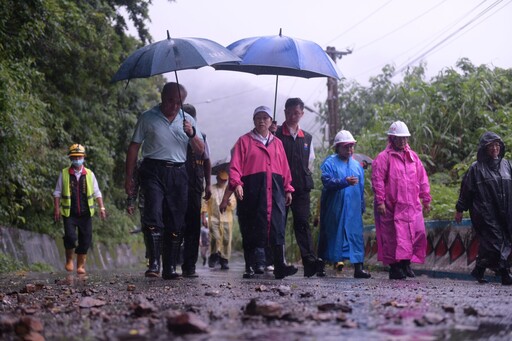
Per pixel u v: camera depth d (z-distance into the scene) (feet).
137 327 10.45
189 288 20.04
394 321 10.85
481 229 24.98
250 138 26.08
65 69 55.06
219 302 14.69
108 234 67.10
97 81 59.82
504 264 24.41
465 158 48.57
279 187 26.00
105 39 55.72
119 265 66.90
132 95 68.69
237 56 25.20
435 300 15.19
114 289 19.99
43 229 50.14
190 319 9.73
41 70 53.31
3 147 36.24
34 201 47.47
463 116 49.47
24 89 42.88
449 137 49.01
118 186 74.33
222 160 47.57
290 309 12.53
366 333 9.57
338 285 22.04
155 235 24.09
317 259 27.84
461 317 11.53
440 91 51.29
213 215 47.37
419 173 29.14
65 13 47.16
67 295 17.74
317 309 12.56
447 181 45.44
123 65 24.72
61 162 49.19
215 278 26.89
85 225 36.78
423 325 10.46
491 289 20.25
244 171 25.93
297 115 27.89
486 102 50.67
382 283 23.80
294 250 51.65
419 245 28.58
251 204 25.80
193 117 26.37
